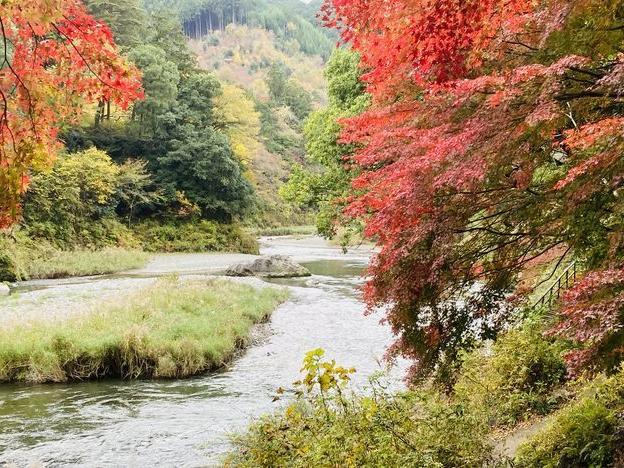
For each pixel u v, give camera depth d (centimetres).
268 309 1563
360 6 345
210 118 4812
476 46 327
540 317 562
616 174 265
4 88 373
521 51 329
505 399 572
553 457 402
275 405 835
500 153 292
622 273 240
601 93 289
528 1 310
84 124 3903
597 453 368
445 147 293
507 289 421
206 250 3959
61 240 2989
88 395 902
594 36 289
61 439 714
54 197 3030
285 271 2539
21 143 367
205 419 782
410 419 379
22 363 998
